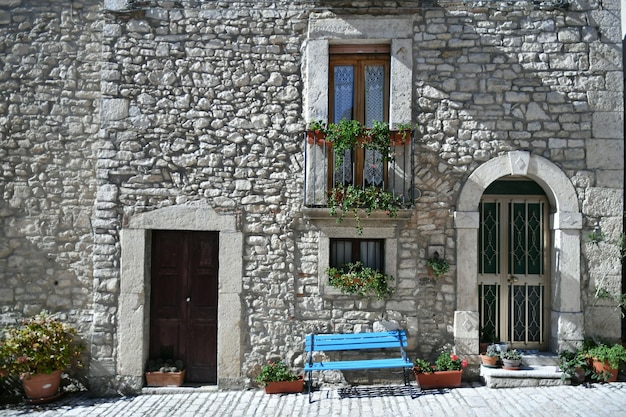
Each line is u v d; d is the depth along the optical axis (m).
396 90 5.28
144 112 5.35
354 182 5.16
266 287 5.28
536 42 5.30
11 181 5.42
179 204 5.32
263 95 5.35
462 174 5.28
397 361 4.92
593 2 5.30
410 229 5.27
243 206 5.32
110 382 5.25
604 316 5.18
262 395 5.02
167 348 5.51
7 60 5.45
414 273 5.24
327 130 5.10
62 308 5.38
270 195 5.32
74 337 5.34
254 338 5.27
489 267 5.58
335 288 5.24
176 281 5.52
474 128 5.29
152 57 5.37
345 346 5.07
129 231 5.29
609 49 5.27
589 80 5.26
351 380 5.21
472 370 5.18
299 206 5.30
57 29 5.48
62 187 5.44
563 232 5.22
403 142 5.18
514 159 5.23
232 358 5.24
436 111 5.31
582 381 4.98
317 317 5.25
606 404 4.41
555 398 4.60
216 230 5.32
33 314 5.36
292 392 5.06
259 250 5.30
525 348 5.51
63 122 5.45
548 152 5.26
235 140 5.34
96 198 5.41
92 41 5.48
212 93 5.36
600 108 5.26
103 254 5.29
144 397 5.11
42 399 4.97
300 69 5.37
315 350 5.04
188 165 5.34
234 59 5.37
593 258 5.22
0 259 5.38
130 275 5.28
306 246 5.29
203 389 5.25
